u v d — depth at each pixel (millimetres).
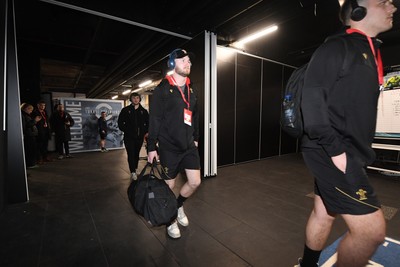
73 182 3447
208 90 3611
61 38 5062
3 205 2352
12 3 2457
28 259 1543
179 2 2898
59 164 4875
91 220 2145
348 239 908
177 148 1703
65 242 1758
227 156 4574
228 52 4387
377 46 918
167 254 1602
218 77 4285
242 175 3820
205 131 3615
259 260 1530
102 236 1849
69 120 5871
